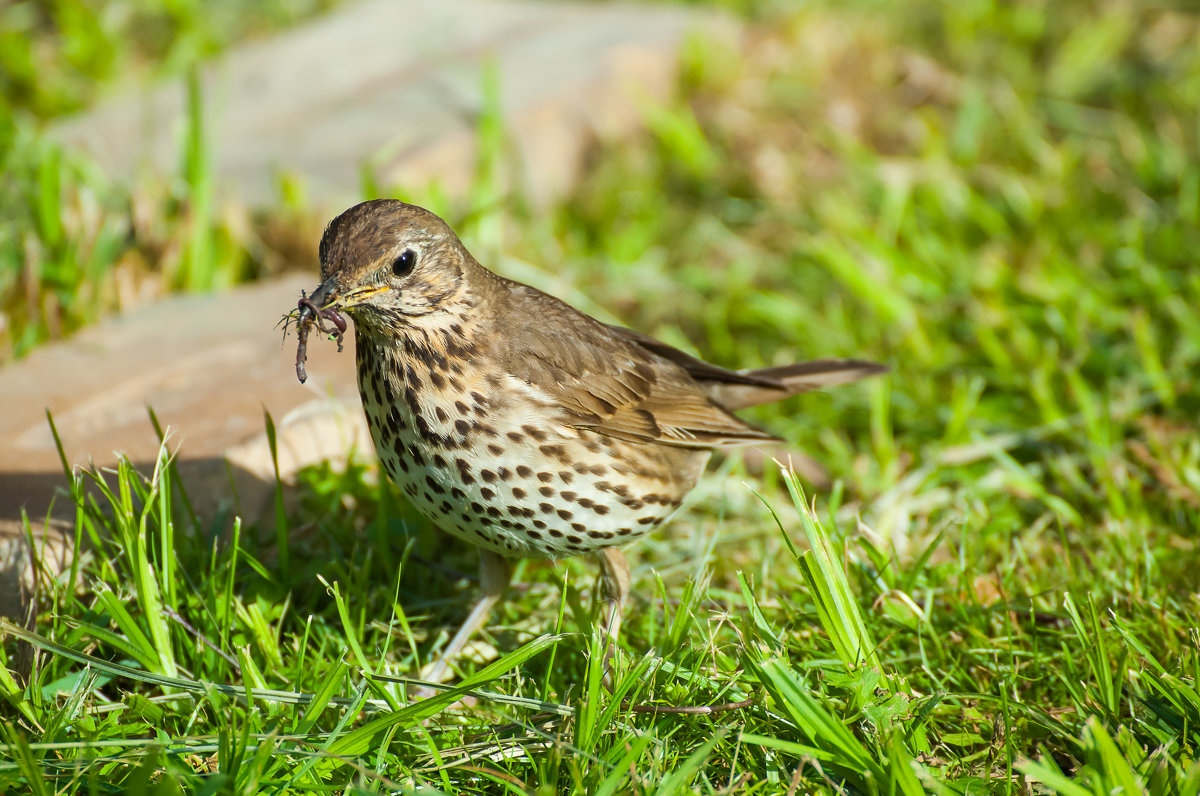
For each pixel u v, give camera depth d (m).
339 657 7.27
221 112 14.45
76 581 7.89
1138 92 16.94
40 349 10.70
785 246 14.16
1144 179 14.50
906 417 11.08
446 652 8.01
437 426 7.44
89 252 11.98
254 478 9.05
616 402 8.17
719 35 17.81
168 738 6.36
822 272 13.43
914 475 10.02
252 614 7.51
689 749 6.71
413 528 9.07
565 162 15.41
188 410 9.70
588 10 18.77
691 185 15.26
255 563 7.88
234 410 9.73
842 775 6.38
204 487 8.77
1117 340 11.55
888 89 17.39
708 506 10.11
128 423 9.46
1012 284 12.32
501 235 13.71
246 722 6.22
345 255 7.21
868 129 16.47
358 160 13.96
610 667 7.72
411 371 7.41
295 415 9.52
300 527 8.99
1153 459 9.76
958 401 10.80
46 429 9.34
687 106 16.77
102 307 11.74
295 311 8.08
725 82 17.06
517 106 15.09
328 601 8.42
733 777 6.24
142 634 7.08
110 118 14.95
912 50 18.08
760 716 6.79
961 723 7.12
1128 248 12.82
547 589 8.86
